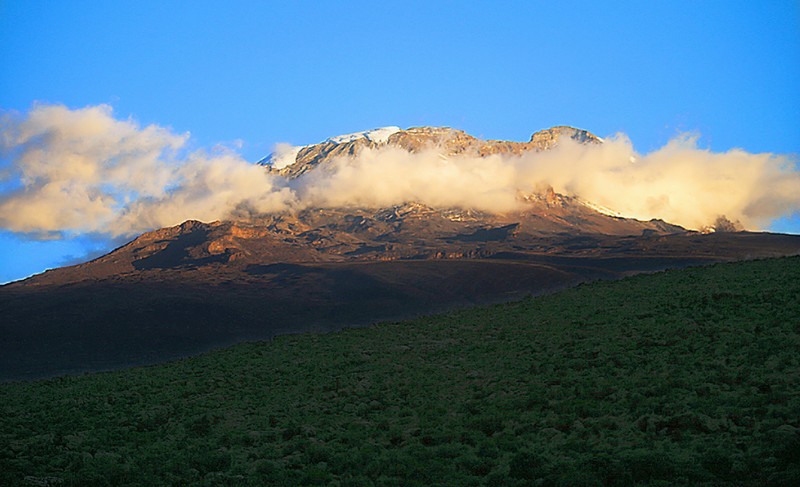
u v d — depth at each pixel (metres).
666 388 33.72
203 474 29.52
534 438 30.42
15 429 37.50
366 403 39.12
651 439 28.67
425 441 31.44
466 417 34.38
